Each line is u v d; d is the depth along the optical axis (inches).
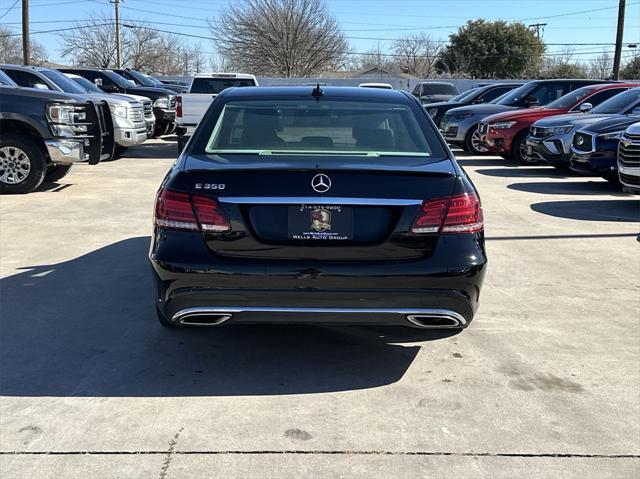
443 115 703.1
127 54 2610.7
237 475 108.7
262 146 154.0
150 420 126.6
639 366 153.1
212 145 153.2
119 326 175.2
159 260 134.6
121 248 254.2
